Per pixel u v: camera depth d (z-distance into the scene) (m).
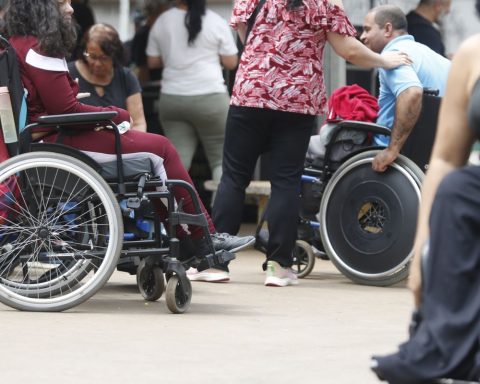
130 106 18.12
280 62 15.05
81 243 12.52
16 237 12.51
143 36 21.72
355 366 10.03
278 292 14.94
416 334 6.61
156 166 12.73
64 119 12.32
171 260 12.70
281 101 15.08
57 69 12.68
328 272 17.75
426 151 15.88
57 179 12.40
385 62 15.37
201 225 12.88
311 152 16.58
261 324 12.19
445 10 21.16
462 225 6.48
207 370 9.72
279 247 15.55
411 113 15.29
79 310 12.83
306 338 11.40
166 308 13.17
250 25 15.20
